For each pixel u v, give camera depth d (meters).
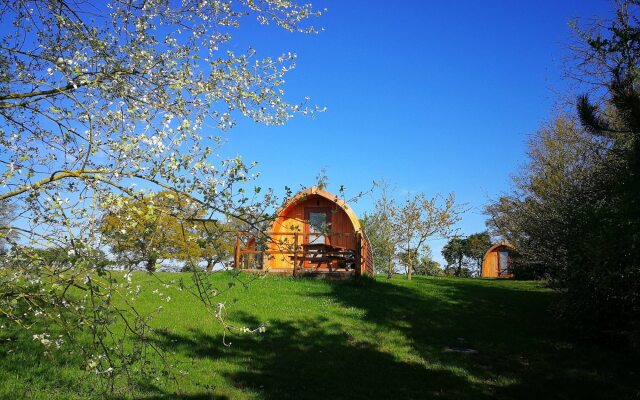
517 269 24.66
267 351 9.59
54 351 7.73
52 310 3.76
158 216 3.72
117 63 4.82
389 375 8.52
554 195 14.88
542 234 14.18
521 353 10.08
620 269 8.16
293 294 15.15
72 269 3.36
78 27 4.97
